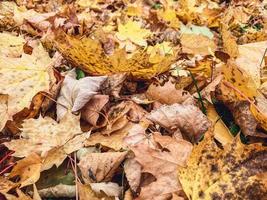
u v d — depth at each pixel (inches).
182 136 17.0
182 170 13.6
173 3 39.5
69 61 20.8
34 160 15.5
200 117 16.9
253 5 38.5
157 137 15.8
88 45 18.0
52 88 18.7
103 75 20.2
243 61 21.3
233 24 31.5
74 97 18.1
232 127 18.0
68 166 16.1
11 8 33.1
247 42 27.9
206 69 21.2
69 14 29.3
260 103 17.6
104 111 18.3
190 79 20.2
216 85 18.8
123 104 18.7
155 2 39.9
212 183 13.6
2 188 14.5
